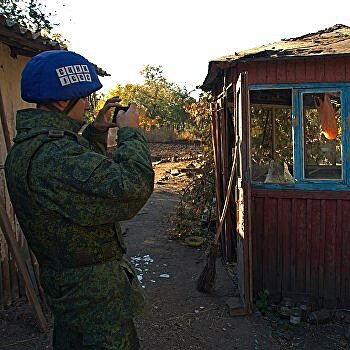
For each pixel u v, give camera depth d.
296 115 5.09
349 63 4.94
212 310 5.09
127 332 1.95
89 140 2.17
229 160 6.53
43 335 4.32
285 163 5.37
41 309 4.48
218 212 6.99
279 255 5.26
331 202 5.11
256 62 5.10
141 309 2.02
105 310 1.87
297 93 5.06
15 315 4.70
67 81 1.84
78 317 1.86
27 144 1.80
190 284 5.90
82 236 1.82
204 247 7.60
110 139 2.19
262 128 5.65
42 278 1.94
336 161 5.07
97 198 1.73
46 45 5.04
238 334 4.57
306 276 5.22
